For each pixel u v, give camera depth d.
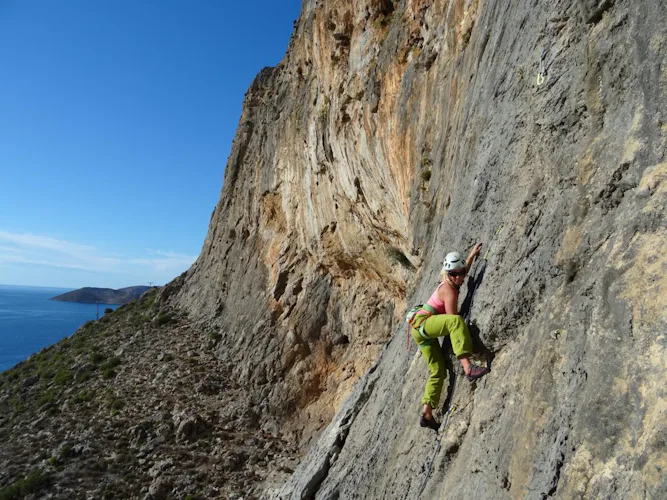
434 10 10.04
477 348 4.22
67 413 20.53
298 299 21.02
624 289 2.60
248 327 23.48
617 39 3.27
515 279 3.91
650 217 2.61
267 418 18.66
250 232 28.36
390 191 12.91
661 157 2.69
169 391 21.23
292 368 19.55
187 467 15.75
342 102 15.13
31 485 14.93
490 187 4.98
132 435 17.80
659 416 2.10
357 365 17.83
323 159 17.19
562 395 2.88
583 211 3.31
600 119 3.36
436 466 4.25
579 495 2.39
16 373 30.41
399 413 6.20
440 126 8.85
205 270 34.72
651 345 2.31
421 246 9.62
